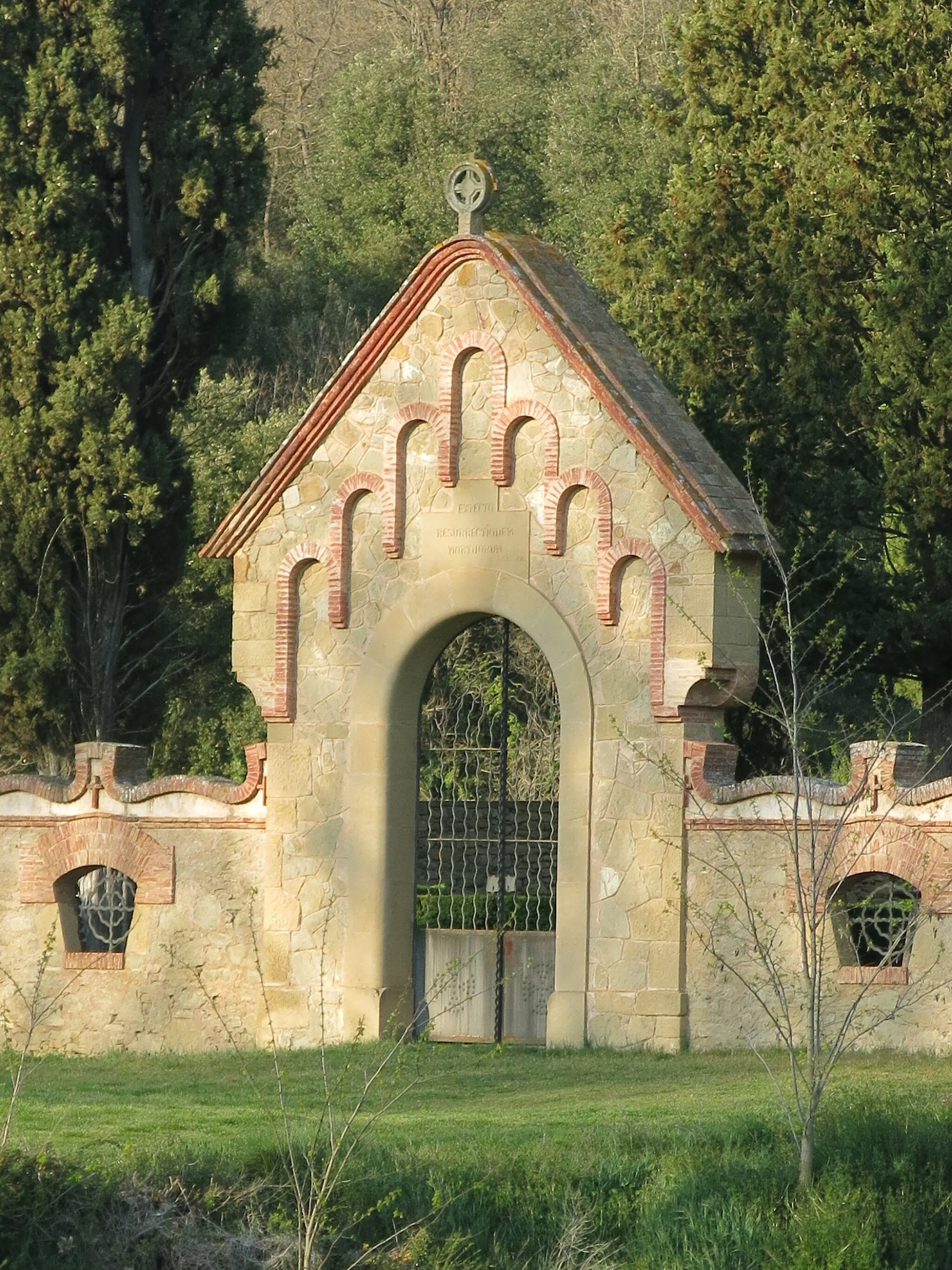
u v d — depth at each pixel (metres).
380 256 171.00
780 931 69.19
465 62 185.62
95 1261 46.34
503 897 75.50
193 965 79.12
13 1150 49.16
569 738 73.50
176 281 108.44
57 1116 59.72
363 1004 76.06
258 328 166.00
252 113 109.62
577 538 73.88
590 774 73.00
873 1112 54.34
